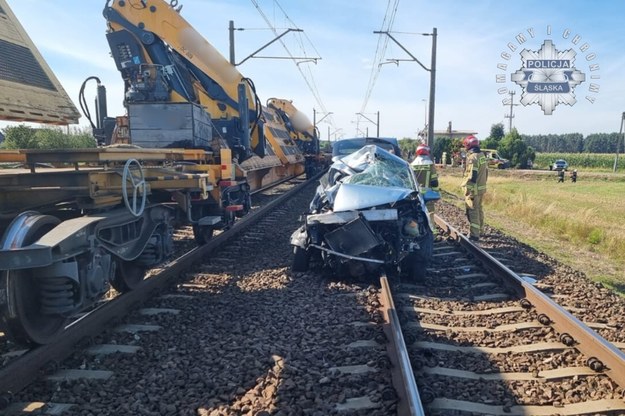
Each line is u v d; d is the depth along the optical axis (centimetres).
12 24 521
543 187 3272
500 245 1023
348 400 372
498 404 379
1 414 350
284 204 1652
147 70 1031
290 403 368
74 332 457
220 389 390
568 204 2130
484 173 1051
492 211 1816
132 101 1030
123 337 495
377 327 515
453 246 989
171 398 378
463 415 362
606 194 2703
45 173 464
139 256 612
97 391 389
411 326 535
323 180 855
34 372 400
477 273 773
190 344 483
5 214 458
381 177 773
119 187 493
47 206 516
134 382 409
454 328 536
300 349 468
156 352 462
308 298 623
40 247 376
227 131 1220
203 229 937
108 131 1050
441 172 4788
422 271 710
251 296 635
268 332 511
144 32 1061
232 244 962
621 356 408
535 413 366
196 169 809
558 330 523
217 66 1213
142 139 916
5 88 451
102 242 488
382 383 397
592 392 396
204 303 605
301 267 746
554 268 838
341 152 1438
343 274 704
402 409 347
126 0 1072
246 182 1262
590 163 7762
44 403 368
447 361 452
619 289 781
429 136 2475
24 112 462
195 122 920
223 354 457
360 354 452
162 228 668
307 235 734
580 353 467
